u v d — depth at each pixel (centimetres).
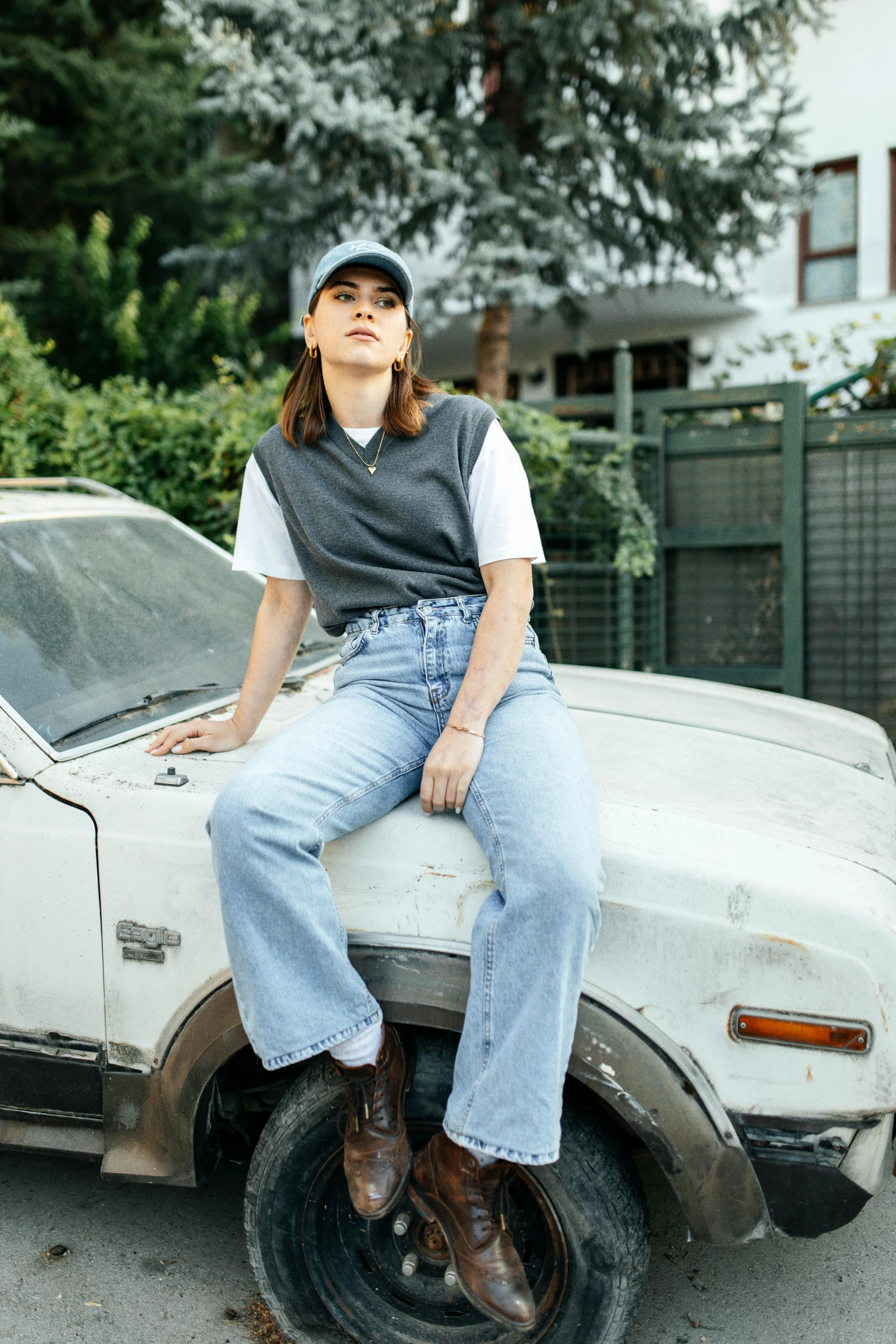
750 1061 167
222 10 715
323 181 821
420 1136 183
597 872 163
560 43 748
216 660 263
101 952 193
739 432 628
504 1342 182
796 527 615
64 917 195
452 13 786
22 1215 245
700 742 242
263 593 314
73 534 272
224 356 1007
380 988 175
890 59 1127
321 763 175
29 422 505
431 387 199
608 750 229
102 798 193
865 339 1138
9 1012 201
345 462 192
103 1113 199
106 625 249
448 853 176
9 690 211
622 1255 173
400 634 194
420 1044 182
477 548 194
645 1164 269
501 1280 164
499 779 172
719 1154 168
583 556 631
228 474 518
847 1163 167
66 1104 202
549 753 176
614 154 832
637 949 169
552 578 621
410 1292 190
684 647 658
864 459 604
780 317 1196
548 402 643
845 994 163
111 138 1138
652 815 182
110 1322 210
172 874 187
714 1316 213
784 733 261
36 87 1105
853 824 197
